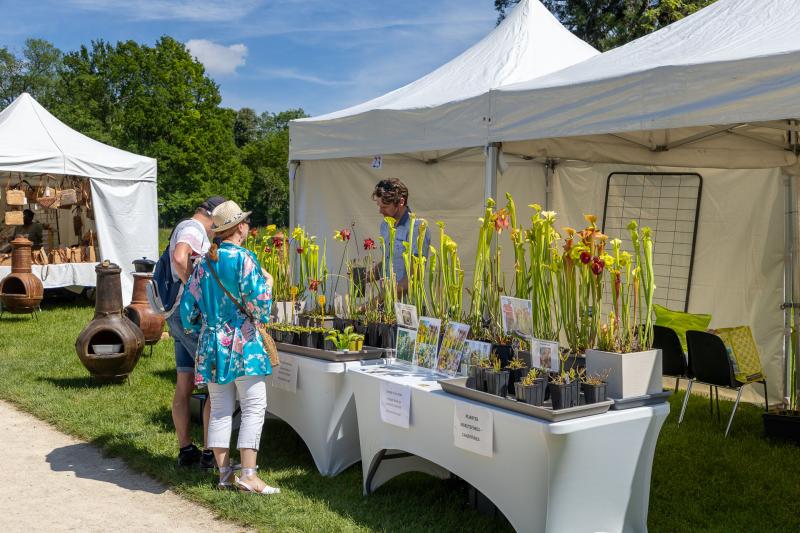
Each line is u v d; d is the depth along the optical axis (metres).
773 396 5.92
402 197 4.46
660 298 6.67
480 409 2.90
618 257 3.00
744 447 4.75
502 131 4.21
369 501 3.58
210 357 3.56
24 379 6.20
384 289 4.18
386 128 5.03
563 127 3.88
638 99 3.54
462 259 7.29
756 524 3.49
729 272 6.22
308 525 3.27
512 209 3.42
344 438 3.95
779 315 5.88
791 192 5.55
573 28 18.59
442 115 4.59
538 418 2.70
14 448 4.50
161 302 3.92
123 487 3.86
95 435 4.69
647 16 14.51
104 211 10.63
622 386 2.85
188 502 3.64
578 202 7.32
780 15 3.88
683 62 3.38
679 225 6.56
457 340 3.37
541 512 2.74
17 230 11.72
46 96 58.19
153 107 42.38
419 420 3.24
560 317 3.25
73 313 10.38
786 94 3.04
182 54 43.78
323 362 3.85
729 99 3.21
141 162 10.98
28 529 3.30
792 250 5.55
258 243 5.07
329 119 5.62
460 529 3.27
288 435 4.75
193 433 4.75
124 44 43.19
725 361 4.89
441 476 3.84
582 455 2.74
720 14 4.32
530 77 4.98
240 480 3.69
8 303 9.56
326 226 6.59
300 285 4.72
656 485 4.01
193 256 3.89
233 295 3.56
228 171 45.03
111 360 5.89
